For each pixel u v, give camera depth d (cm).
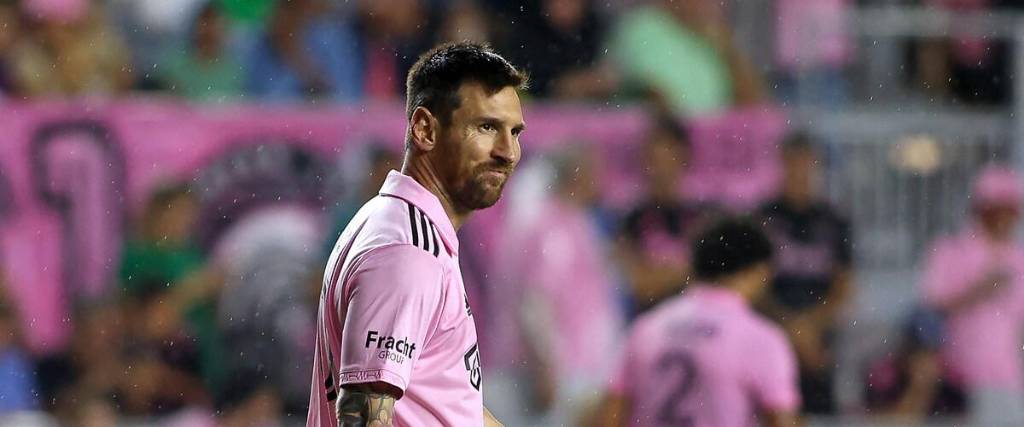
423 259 1123
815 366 3066
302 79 3425
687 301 2116
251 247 2911
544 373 2950
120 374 2848
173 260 2889
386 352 1094
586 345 2984
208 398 2878
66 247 2884
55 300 2875
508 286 2978
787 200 3111
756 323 2091
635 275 3030
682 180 3091
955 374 3198
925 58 3622
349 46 3462
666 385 2095
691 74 3488
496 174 1171
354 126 2961
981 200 3253
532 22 3494
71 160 2898
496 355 2964
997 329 3209
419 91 1177
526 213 2997
